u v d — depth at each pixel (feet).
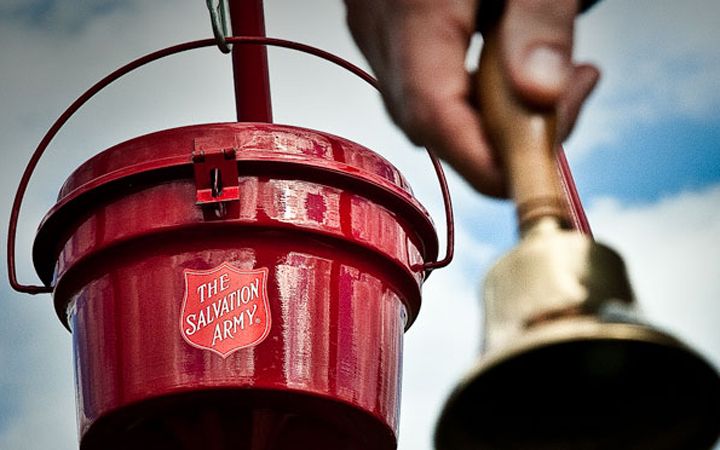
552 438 2.86
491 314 2.96
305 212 5.14
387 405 5.25
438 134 2.85
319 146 5.21
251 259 5.10
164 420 5.09
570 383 2.86
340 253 5.19
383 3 2.90
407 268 5.36
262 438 5.05
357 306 5.20
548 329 2.80
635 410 2.85
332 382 5.09
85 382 5.23
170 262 5.12
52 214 5.30
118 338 5.14
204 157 5.10
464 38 2.87
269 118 5.71
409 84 2.85
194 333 5.06
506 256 2.99
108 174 5.19
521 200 2.93
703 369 2.75
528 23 2.85
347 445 5.21
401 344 5.41
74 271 5.28
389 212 5.32
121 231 5.16
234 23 5.79
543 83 2.79
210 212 5.10
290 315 5.08
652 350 2.77
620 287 2.94
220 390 5.00
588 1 2.97
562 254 2.95
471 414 2.88
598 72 3.00
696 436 2.81
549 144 2.85
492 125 2.84
